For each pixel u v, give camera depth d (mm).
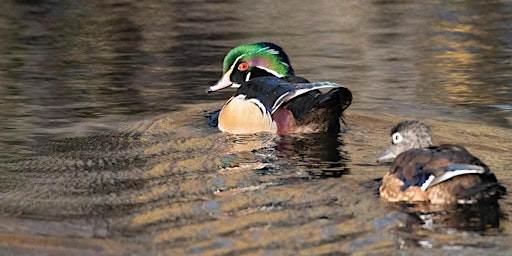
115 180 12461
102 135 14945
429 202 11133
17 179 12578
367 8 26031
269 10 26156
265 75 17016
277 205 11211
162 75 19266
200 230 10453
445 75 18672
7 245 10188
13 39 22703
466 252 9539
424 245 9766
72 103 17000
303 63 19938
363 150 13844
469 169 10867
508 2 26156
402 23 23969
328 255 9555
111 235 10438
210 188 12000
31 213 11195
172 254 9766
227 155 13719
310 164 13086
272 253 9664
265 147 14188
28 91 17891
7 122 15703
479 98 16969
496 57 20141
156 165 13180
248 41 22375
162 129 15375
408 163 11406
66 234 10500
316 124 14875
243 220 10695
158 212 11125
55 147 14195
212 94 17828
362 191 11711
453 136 14555
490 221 10477
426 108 16328
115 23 24719
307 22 24406
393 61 20031
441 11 25359
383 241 9922
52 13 25906
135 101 17188
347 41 22062
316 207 11086
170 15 25797
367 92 17516
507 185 11812
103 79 18969
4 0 27391
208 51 21438
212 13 25891
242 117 15211
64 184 12328
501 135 14594
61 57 20891
